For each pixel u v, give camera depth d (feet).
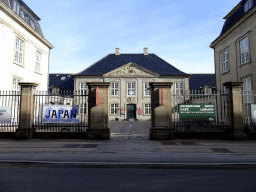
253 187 13.91
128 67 115.75
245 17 54.19
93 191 13.05
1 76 52.85
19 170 18.03
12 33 57.16
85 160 21.77
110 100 114.01
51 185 14.16
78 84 114.93
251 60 52.90
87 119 37.50
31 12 70.54
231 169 18.52
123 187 13.79
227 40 65.77
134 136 40.24
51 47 80.89
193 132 35.99
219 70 71.46
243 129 35.06
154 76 115.24
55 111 36.68
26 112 35.86
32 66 67.77
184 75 114.42
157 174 16.90
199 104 36.04
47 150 26.84
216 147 28.81
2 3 51.98
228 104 36.27
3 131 38.73
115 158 22.70
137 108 113.39
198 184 14.48
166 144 31.09
